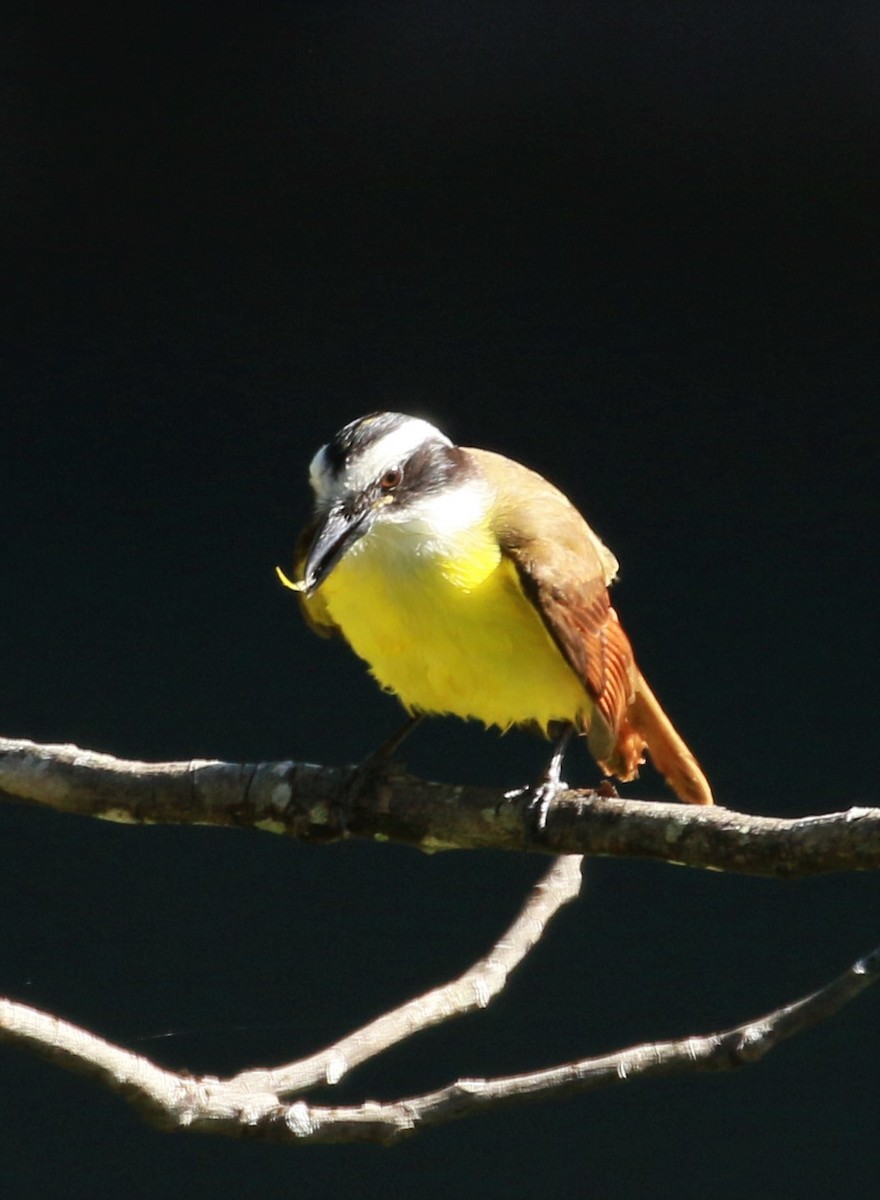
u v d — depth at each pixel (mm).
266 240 13781
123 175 13953
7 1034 5516
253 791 6668
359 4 14328
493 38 14195
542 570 7336
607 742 7695
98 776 6793
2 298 13508
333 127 14109
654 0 14133
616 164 13836
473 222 13766
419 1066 10586
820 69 13781
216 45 14289
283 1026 10625
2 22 14156
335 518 7484
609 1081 5570
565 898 6848
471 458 7949
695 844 5820
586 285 13508
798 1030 5527
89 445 12969
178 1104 5637
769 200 13617
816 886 11062
